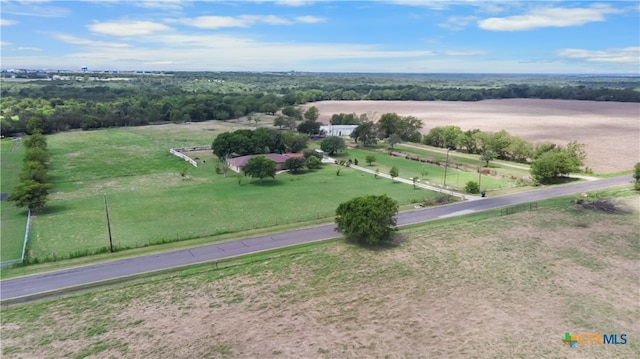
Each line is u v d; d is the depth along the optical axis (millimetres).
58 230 57094
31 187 64250
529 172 90375
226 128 170250
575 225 56594
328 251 48719
